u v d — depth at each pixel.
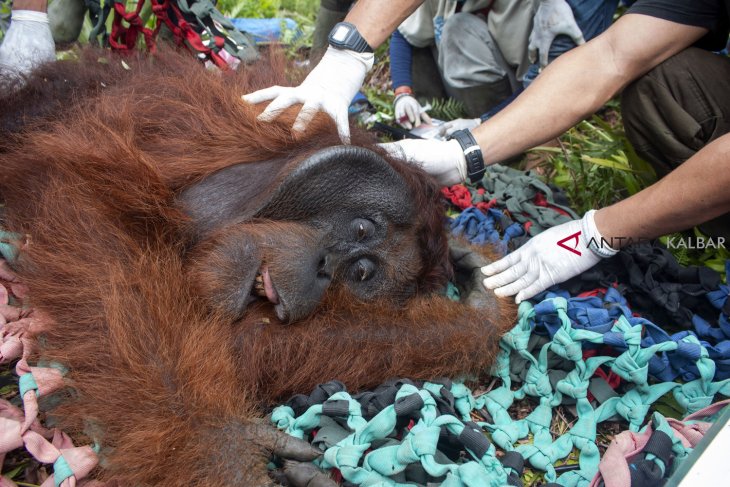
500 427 1.09
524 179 1.54
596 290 1.27
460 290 1.36
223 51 1.52
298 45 2.29
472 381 1.21
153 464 0.97
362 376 1.14
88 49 1.44
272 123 1.23
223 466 0.97
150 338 1.03
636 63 1.38
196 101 1.25
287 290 1.11
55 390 1.00
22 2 1.46
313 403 1.07
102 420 0.99
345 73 1.30
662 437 0.97
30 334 1.03
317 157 1.12
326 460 0.97
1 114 1.33
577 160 1.73
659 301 1.24
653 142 1.49
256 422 1.01
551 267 1.24
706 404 1.11
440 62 2.00
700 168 1.13
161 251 1.12
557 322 1.17
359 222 1.18
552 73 1.37
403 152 1.30
